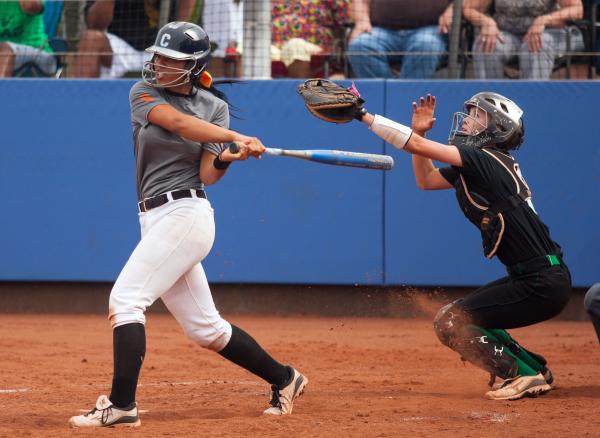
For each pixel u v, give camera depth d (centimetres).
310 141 3569
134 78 3859
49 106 3653
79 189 3656
